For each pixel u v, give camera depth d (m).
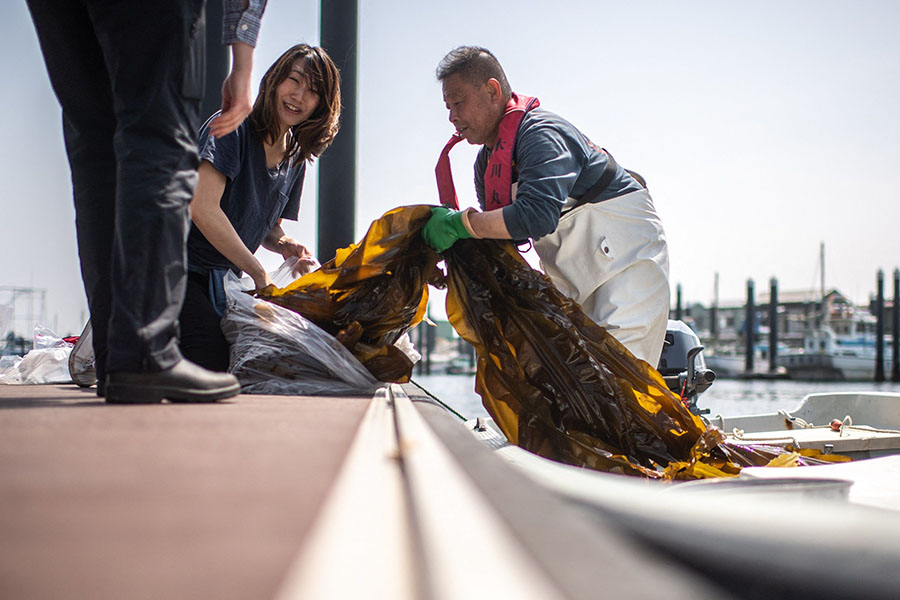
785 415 4.38
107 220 2.18
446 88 3.22
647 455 2.72
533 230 2.82
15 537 0.51
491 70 3.18
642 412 2.74
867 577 0.51
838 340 70.00
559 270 3.22
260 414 1.49
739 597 0.56
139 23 1.76
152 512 0.59
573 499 0.73
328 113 3.16
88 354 3.07
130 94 1.77
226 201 3.08
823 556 0.53
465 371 70.38
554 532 0.50
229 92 2.13
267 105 3.03
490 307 2.94
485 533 0.50
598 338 2.83
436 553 0.45
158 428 1.17
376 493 0.68
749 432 4.36
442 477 0.72
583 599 0.35
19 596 0.38
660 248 3.22
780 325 80.00
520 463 1.32
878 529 0.55
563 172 2.92
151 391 1.71
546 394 2.81
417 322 3.19
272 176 3.21
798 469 1.81
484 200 3.70
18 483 0.71
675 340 4.30
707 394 42.97
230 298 3.03
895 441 3.59
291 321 2.90
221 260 3.11
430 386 46.22
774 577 0.54
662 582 0.39
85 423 1.23
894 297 59.47
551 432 2.77
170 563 0.45
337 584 0.40
